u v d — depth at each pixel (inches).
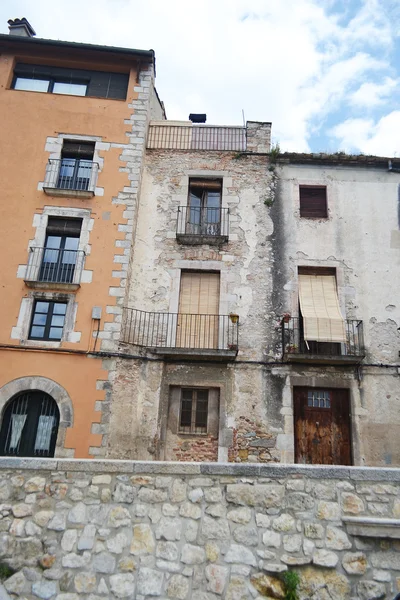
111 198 512.1
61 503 193.5
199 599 174.6
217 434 452.4
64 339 454.3
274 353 478.0
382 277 510.3
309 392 468.1
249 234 526.9
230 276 509.4
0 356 446.6
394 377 467.8
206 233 534.6
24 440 434.6
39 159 521.3
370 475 191.0
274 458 438.0
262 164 557.9
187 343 487.2
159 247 521.3
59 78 574.6
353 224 531.5
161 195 543.2
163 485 194.1
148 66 576.4
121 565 181.8
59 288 470.0
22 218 497.7
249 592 174.7
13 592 180.5
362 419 451.8
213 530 185.2
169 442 450.6
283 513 186.5
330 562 177.6
